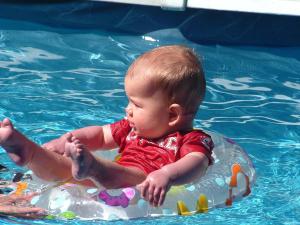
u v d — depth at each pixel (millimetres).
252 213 4098
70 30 7434
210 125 5449
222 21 7379
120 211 3807
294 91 6250
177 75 4152
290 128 5496
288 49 7332
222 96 6031
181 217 3900
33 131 5137
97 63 6562
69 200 3844
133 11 7488
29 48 6832
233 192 4168
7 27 7379
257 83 6387
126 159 4242
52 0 7734
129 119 4289
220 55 7027
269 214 4105
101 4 7574
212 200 4047
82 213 3803
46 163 3850
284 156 5031
